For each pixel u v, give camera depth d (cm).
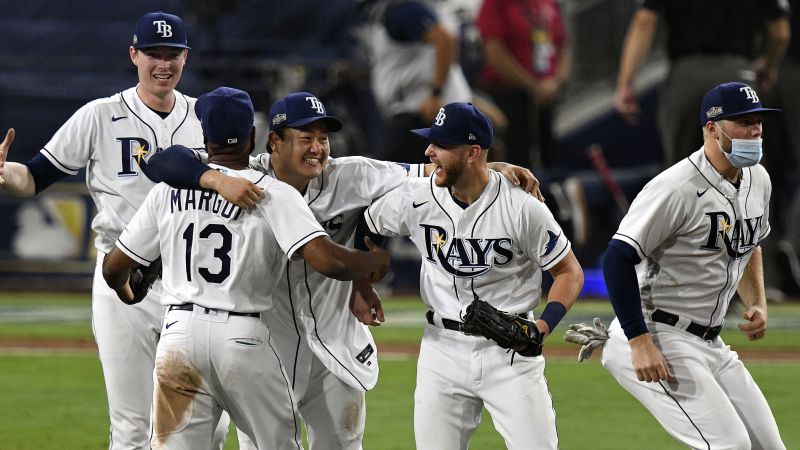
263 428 1706
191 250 1689
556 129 7069
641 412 2997
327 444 1936
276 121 1762
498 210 1770
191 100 2184
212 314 1675
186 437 1703
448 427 1830
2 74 6719
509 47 5581
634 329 1803
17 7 7062
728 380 1875
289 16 6756
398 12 4850
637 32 4231
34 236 5922
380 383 3400
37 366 3725
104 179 2120
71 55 6981
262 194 1677
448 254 1800
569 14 7375
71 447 2597
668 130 4231
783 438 2669
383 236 1894
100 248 2111
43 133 6131
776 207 5475
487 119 1759
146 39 2078
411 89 4953
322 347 1875
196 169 1688
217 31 6362
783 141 5566
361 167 1914
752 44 4119
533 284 1838
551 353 3978
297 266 1855
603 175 5675
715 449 1789
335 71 5950
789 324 4753
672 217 1794
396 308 5253
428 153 1773
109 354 2023
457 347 1806
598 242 5700
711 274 1839
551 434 1770
